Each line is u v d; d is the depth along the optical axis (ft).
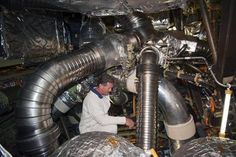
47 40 14.43
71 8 8.54
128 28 11.89
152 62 8.92
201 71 12.32
